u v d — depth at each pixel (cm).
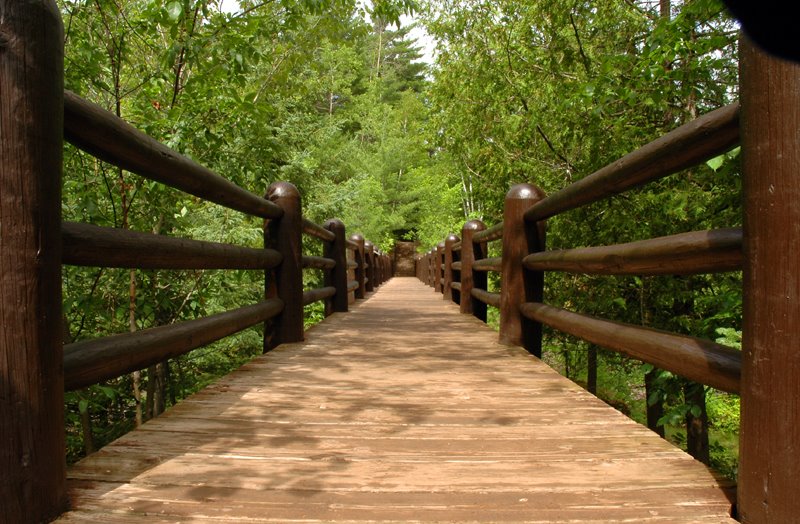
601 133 526
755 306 131
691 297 480
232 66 428
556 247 620
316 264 573
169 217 509
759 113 128
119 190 425
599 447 197
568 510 147
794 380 123
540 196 413
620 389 848
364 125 2756
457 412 242
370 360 365
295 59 559
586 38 642
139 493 156
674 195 434
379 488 161
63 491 144
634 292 568
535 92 700
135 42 472
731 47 430
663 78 407
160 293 504
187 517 142
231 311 321
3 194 129
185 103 439
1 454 129
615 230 527
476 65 784
